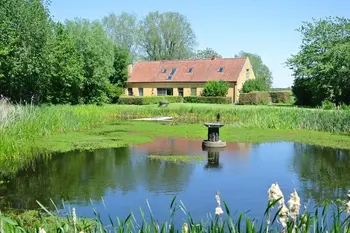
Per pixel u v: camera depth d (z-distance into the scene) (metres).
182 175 10.34
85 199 8.02
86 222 6.02
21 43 22.56
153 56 57.91
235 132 20.20
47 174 10.39
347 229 2.96
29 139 15.03
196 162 12.21
